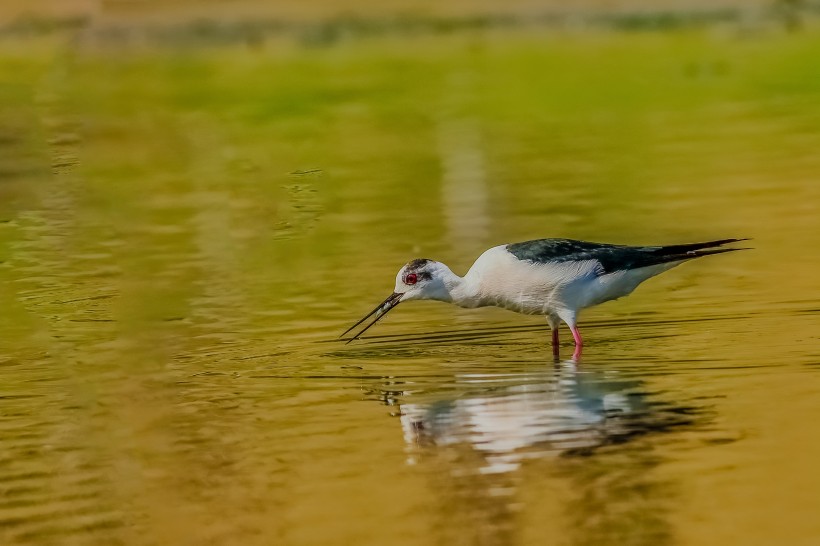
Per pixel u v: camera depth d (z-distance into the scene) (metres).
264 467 11.07
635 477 10.49
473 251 18.20
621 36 34.00
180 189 22.59
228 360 13.92
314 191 22.12
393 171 23.38
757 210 19.56
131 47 34.38
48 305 16.36
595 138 25.12
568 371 13.15
